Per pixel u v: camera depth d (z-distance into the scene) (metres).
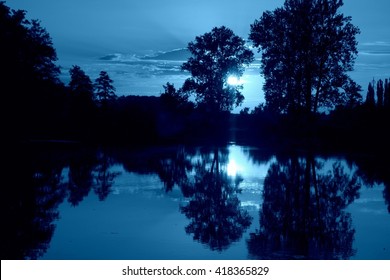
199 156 40.91
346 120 59.72
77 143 57.19
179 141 66.56
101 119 75.44
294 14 51.06
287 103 53.03
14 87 48.50
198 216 15.98
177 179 25.83
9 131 50.44
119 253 11.34
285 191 22.02
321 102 51.81
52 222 14.62
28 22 51.00
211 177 26.89
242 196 20.47
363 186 23.69
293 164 34.41
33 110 53.97
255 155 42.47
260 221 15.35
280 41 52.38
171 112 77.88
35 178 24.81
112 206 17.55
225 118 81.38
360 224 14.93
